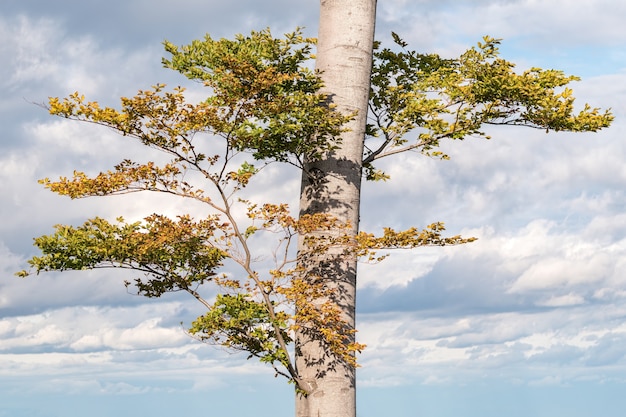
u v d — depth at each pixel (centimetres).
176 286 1127
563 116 1065
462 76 1152
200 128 953
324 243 1105
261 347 1062
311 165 1157
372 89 1286
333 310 996
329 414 1079
